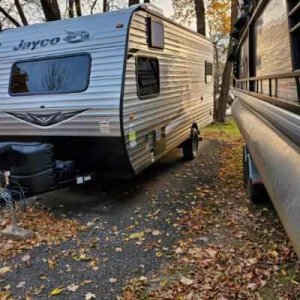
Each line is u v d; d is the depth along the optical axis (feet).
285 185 6.31
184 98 24.35
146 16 17.88
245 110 17.35
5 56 18.13
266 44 13.00
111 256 12.32
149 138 18.51
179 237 13.56
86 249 12.86
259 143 9.96
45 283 10.86
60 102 16.57
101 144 16.22
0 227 14.76
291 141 6.89
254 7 15.72
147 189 19.53
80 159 17.10
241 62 23.89
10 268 11.75
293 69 8.40
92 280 10.91
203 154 28.32
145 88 17.83
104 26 16.31
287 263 11.14
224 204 16.72
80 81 16.31
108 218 15.66
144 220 15.34
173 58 21.90
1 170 14.61
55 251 12.78
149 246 12.92
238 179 20.86
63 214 16.20
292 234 5.67
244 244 12.59
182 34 23.67
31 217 15.81
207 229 14.10
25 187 14.85
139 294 10.08
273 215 14.96
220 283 10.31
